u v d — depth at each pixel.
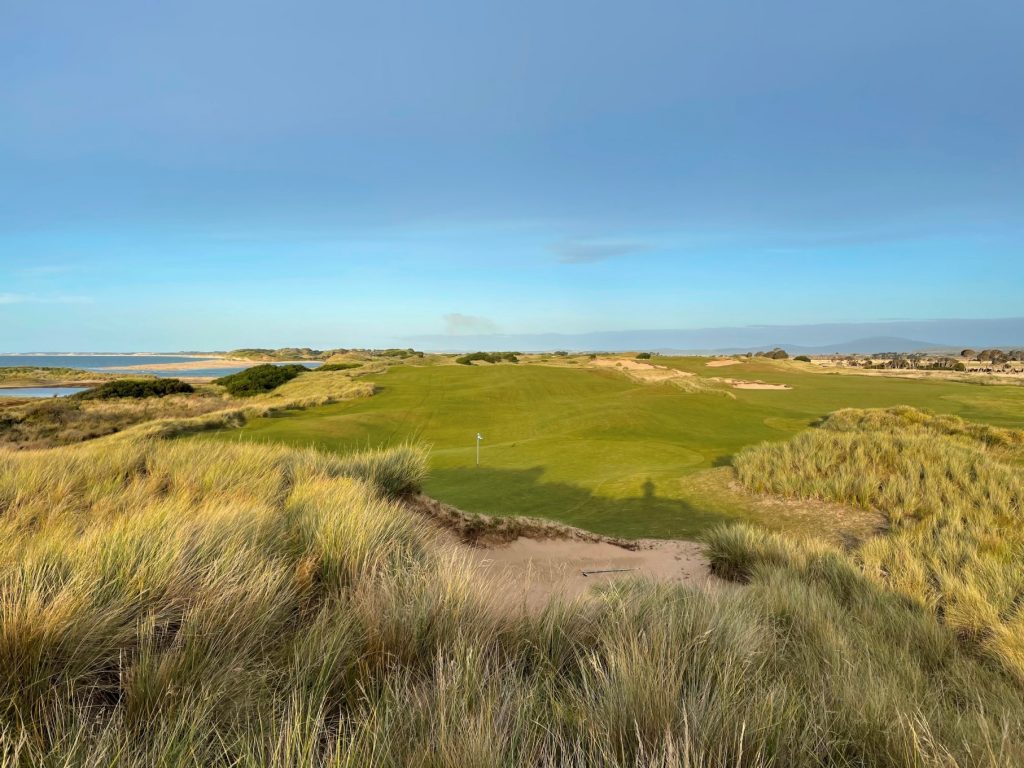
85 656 1.94
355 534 3.65
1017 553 6.56
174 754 1.52
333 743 1.72
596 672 2.20
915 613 5.18
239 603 2.38
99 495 4.48
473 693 1.95
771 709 1.92
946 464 10.62
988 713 2.94
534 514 10.53
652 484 12.62
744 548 7.20
